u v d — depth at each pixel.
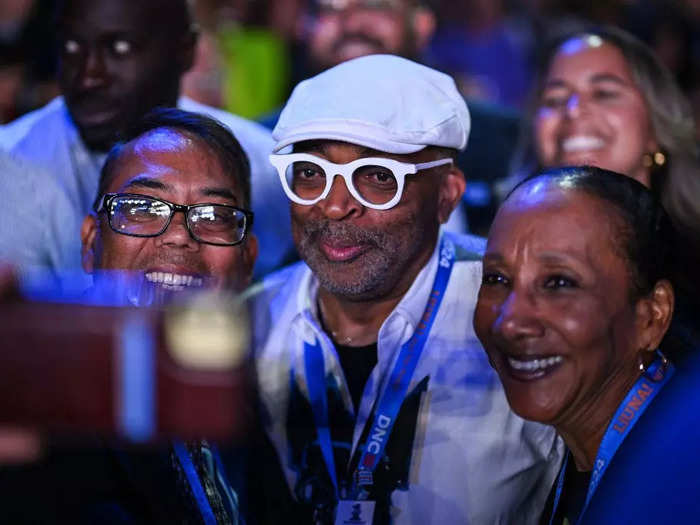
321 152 2.29
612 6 5.44
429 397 2.33
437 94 2.35
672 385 1.75
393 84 2.30
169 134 2.29
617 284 1.84
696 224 3.09
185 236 2.25
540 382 1.86
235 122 3.30
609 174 1.93
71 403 1.08
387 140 2.24
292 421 2.37
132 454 1.83
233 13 5.45
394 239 2.30
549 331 1.83
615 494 1.43
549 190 1.89
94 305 1.11
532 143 3.47
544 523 2.10
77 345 1.07
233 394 1.07
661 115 3.16
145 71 2.93
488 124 4.04
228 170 2.31
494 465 2.28
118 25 2.87
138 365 1.07
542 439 2.27
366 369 2.39
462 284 2.41
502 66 5.74
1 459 1.13
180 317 1.07
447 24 5.78
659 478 1.33
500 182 3.74
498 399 2.30
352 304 2.38
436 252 2.44
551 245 1.83
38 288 1.15
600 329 1.83
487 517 2.28
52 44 3.84
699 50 4.89
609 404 1.90
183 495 1.95
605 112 3.15
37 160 2.99
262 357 2.41
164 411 1.07
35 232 2.68
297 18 5.45
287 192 2.31
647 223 1.88
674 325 2.14
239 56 5.30
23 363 1.08
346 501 2.28
